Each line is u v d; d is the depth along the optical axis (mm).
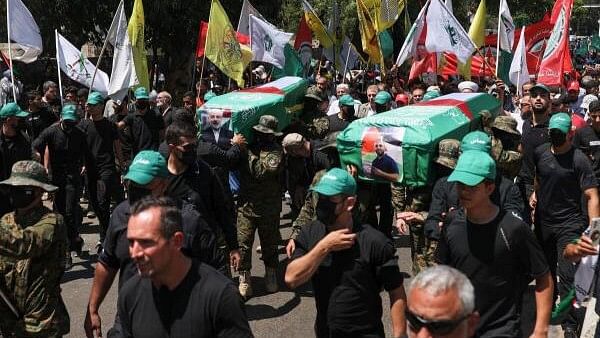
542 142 6727
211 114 7082
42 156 7934
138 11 10617
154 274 2814
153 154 4043
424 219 5469
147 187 3955
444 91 13375
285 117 7770
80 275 7664
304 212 5609
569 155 5645
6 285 4129
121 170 9008
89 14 18625
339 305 3662
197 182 4785
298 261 3596
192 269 2912
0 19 21422
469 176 3557
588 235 4020
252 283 7273
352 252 3650
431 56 13492
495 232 3609
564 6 10391
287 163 7086
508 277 3635
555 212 5730
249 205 6641
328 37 13836
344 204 3676
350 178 3703
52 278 4195
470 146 5055
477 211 3641
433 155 6027
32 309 4129
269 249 6844
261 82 17609
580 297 4410
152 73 20359
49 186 4246
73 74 12398
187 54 19672
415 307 2422
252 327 6105
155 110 9781
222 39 10398
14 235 4062
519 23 35125
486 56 15289
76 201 8242
